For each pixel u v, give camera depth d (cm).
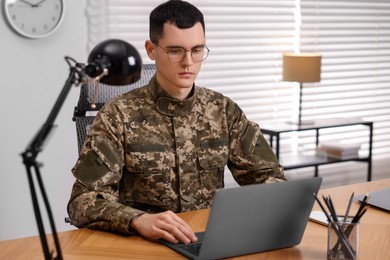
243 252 148
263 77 415
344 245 141
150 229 155
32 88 323
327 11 439
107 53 130
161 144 193
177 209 195
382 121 482
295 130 382
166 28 181
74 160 340
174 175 195
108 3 342
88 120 225
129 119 192
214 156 200
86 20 336
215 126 203
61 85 331
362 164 480
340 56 451
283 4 415
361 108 471
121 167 185
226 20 390
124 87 227
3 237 323
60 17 320
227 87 399
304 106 438
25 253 149
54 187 334
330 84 449
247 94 409
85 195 172
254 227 146
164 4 185
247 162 202
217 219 138
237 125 207
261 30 408
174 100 194
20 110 321
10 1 306
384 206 188
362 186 218
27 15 311
